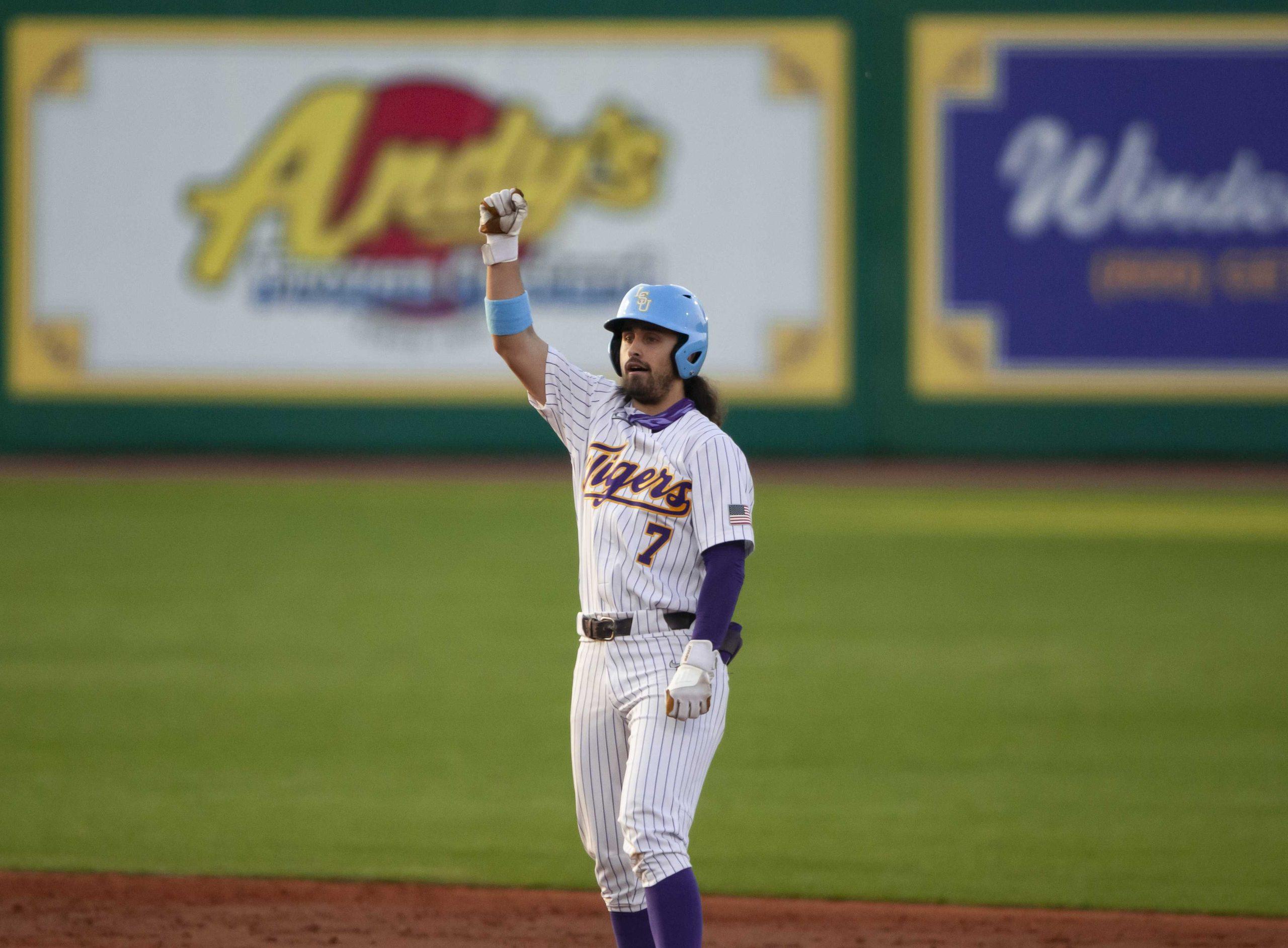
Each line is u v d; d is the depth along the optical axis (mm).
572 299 79062
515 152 78812
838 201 78938
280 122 78750
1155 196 78562
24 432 79938
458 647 39500
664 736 14945
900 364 79750
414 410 80000
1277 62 77688
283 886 22062
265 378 79875
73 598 45094
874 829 25250
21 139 78688
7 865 22750
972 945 19875
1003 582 49094
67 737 30656
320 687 35156
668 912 14531
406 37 78438
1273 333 78625
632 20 78375
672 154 78750
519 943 19844
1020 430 79938
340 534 57375
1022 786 27812
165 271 79188
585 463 16078
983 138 78875
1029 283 79250
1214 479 74562
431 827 25109
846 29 78438
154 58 78375
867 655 38938
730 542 14969
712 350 79688
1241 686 35656
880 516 63188
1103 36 78125
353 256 79250
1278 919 20953
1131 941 20047
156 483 70938
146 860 23109
